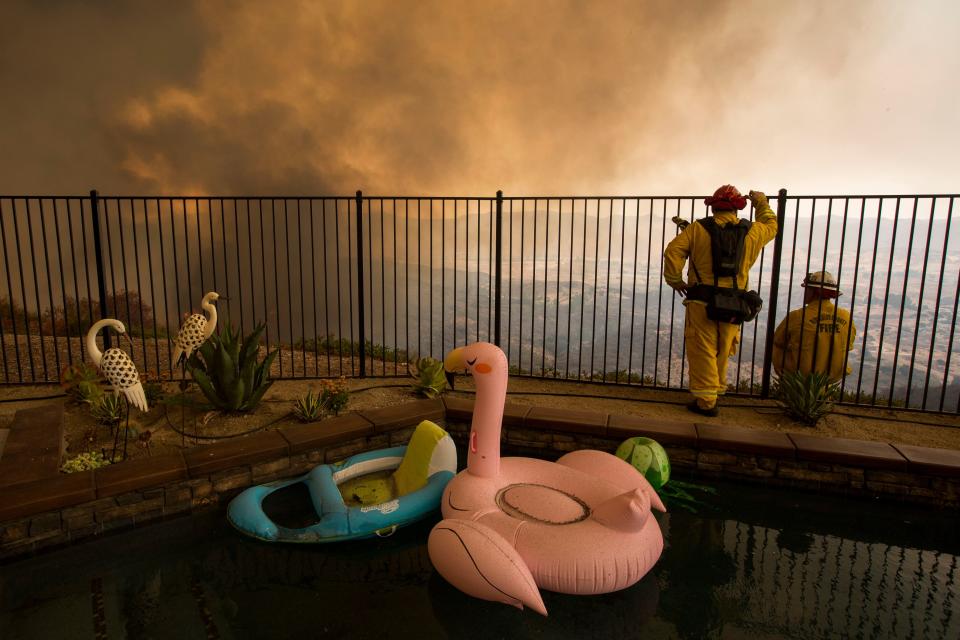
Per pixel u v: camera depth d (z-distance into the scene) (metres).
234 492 3.72
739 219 4.87
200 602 2.70
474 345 3.27
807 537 3.37
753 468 4.03
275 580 2.90
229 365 4.46
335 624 2.54
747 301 4.68
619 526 2.72
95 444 4.02
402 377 6.16
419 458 3.79
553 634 2.48
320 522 3.25
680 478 4.16
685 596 2.76
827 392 4.66
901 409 4.98
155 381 5.11
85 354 7.05
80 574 2.90
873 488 3.81
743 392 5.75
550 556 2.63
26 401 5.14
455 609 2.67
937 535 3.40
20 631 2.45
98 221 5.62
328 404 4.86
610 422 4.38
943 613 2.64
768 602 2.71
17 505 2.91
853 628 2.51
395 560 3.13
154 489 3.37
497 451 3.25
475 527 2.64
